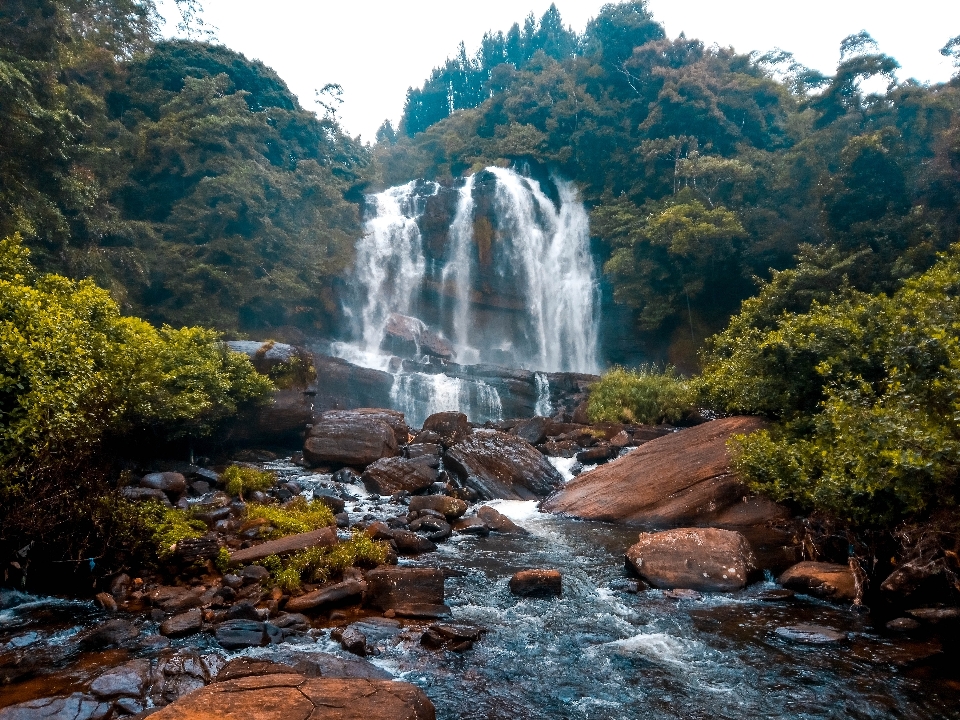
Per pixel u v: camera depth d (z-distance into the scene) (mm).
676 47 38469
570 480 12641
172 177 24953
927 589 6406
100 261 17859
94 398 7828
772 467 9383
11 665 5109
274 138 31219
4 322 7770
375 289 29891
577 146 37906
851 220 22328
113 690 4590
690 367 27328
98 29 28453
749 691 4961
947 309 9648
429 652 5566
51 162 15805
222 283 22672
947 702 4723
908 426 6543
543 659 5516
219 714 3391
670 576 7520
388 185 48781
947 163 21188
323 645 5594
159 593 6625
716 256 26469
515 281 32969
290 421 14578
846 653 5578
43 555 6805
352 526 9570
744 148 33688
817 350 10430
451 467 12883
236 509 9508
